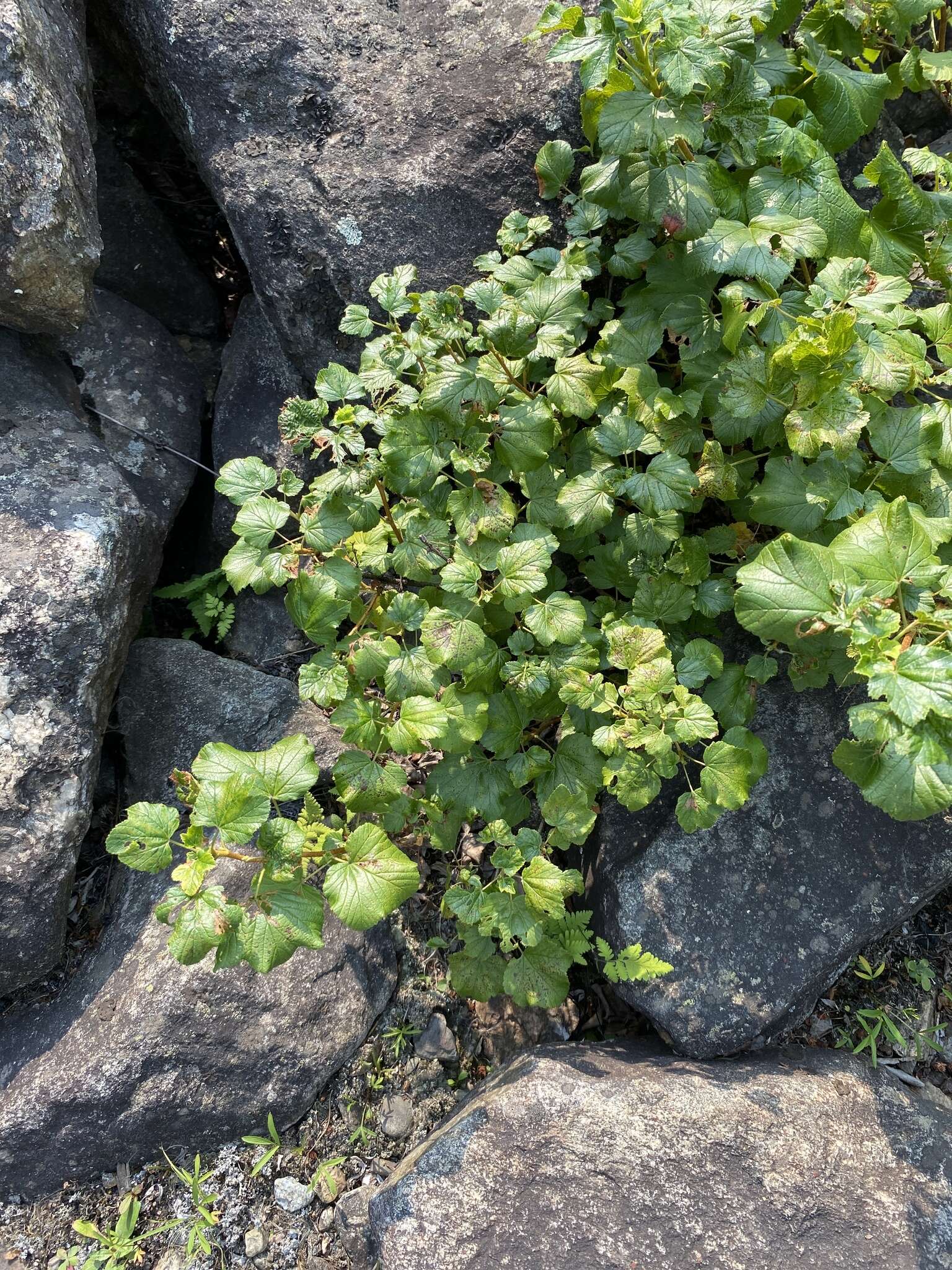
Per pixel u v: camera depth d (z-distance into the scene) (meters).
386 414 0.72
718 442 0.72
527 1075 0.74
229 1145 0.80
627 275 0.77
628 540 0.75
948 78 0.80
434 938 0.88
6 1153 0.76
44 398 0.89
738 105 0.70
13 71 0.76
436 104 0.85
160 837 0.63
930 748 0.56
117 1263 0.76
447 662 0.70
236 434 0.99
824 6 0.79
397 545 0.74
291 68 0.86
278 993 0.81
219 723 0.91
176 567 1.04
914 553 0.63
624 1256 0.67
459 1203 0.70
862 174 0.83
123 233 1.06
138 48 0.92
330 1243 0.78
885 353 0.67
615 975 0.77
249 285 1.12
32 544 0.79
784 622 0.63
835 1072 0.76
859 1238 0.67
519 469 0.73
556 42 0.82
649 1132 0.70
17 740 0.76
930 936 0.85
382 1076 0.83
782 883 0.79
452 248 0.85
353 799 0.70
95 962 0.83
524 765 0.76
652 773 0.70
